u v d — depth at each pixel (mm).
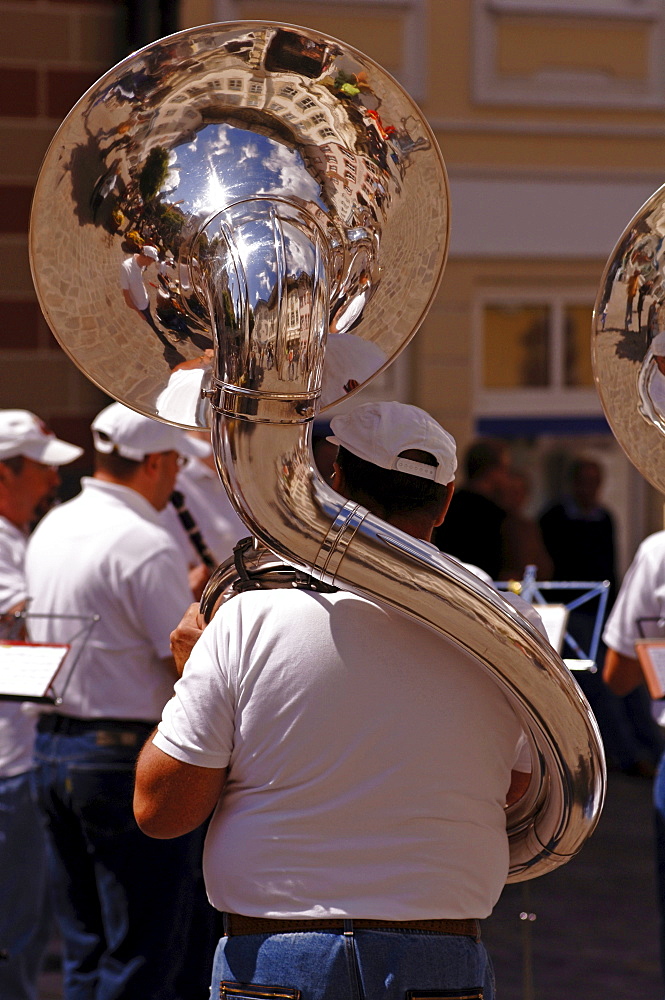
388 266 5836
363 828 5020
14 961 10391
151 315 5656
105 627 9188
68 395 17797
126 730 9156
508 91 23562
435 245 5930
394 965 4914
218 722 5160
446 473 5488
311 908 4969
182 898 9266
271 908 5012
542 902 15359
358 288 5770
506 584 9250
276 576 5344
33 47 17672
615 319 5781
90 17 17844
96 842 9195
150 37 17906
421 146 5895
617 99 24000
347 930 4938
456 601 4918
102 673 9203
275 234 5105
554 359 24484
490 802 5215
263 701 5094
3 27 17547
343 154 5754
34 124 17734
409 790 5035
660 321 5859
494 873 5195
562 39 23719
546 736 5082
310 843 5012
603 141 24047
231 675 5156
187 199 5574
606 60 23922
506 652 4953
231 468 4973
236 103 5684
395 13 23000
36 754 9508
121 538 9250
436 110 23375
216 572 5637
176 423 5773
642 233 5816
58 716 9344
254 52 5637
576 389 24672
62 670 9258
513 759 5391
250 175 5586
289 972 4949
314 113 5738
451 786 5082
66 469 17750
